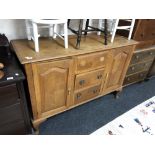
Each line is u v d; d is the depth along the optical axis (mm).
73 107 1640
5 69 1062
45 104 1356
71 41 1460
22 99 1106
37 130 1436
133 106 1885
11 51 1284
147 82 2428
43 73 1156
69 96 1468
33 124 1383
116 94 1976
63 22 1165
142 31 1721
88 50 1277
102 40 1564
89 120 1640
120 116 1679
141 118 1666
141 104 1868
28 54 1123
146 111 1765
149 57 2014
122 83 1951
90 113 1732
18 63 1151
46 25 1464
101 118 1676
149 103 1891
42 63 1104
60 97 1416
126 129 1526
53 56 1120
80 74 1379
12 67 1090
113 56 1521
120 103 1921
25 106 1156
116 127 1542
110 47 1404
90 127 1558
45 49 1233
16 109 1121
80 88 1496
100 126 1576
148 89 2250
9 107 1079
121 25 1777
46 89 1267
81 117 1672
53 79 1244
